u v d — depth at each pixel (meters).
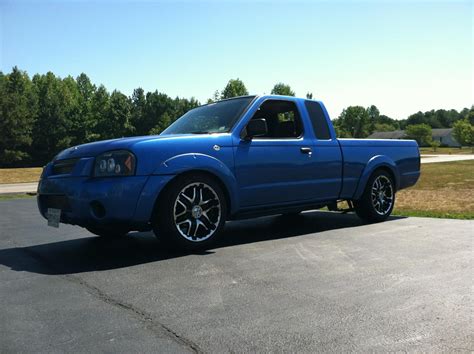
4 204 12.02
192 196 4.56
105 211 4.10
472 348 2.24
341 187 6.02
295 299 3.02
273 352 2.23
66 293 3.22
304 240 5.13
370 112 190.50
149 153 4.26
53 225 4.49
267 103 5.60
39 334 2.48
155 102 92.69
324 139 5.89
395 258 4.16
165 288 3.31
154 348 2.29
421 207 9.18
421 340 2.34
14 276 3.72
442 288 3.22
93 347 2.31
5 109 61.62
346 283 3.38
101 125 78.25
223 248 4.74
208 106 5.82
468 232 5.52
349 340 2.35
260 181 5.09
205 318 2.70
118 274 3.73
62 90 84.56
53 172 4.78
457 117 187.38
